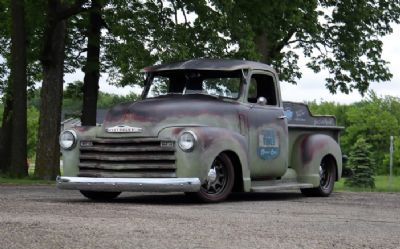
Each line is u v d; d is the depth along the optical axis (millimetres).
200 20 21281
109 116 9758
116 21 21531
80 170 9758
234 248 5266
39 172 20688
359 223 7219
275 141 10867
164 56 20453
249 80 10656
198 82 10633
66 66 27078
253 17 21938
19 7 19391
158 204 9273
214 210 8383
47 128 20797
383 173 72500
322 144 11742
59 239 5461
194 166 9227
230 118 10125
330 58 30578
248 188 10086
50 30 20203
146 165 9344
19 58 19328
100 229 6102
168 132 9312
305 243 5613
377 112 74562
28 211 7664
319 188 11703
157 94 10875
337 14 30172
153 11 21594
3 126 30625
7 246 5098
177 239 5625
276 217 7637
